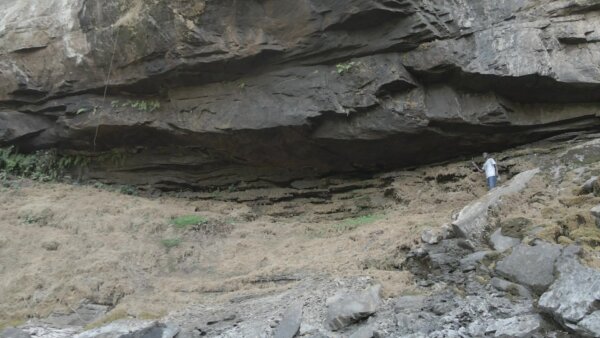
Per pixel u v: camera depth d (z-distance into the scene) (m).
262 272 6.44
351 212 8.34
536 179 6.88
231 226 7.89
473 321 4.67
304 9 7.95
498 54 7.62
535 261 5.07
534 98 7.86
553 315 4.42
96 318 6.12
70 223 7.91
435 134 7.96
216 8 8.23
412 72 7.96
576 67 7.55
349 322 5.04
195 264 7.14
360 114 8.03
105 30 9.11
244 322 5.40
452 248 5.83
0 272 6.98
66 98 9.77
